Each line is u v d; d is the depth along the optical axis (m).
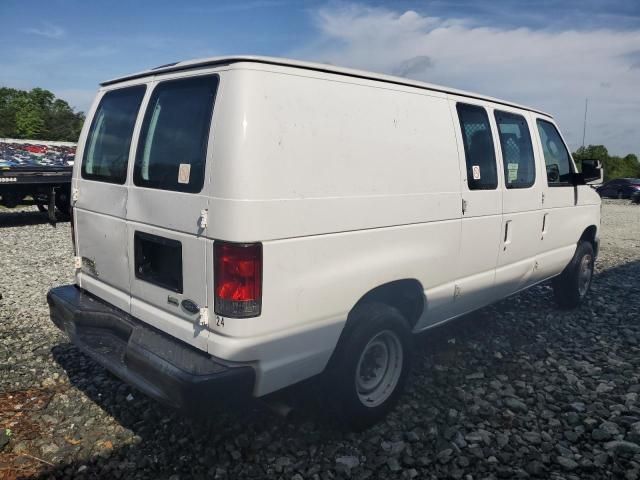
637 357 4.73
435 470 3.05
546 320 5.71
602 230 15.11
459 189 3.89
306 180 2.83
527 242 4.86
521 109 4.81
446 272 3.90
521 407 3.73
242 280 2.62
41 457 3.10
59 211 13.34
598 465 3.10
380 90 3.31
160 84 3.16
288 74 2.80
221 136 2.63
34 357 4.47
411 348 3.62
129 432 3.37
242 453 3.19
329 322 3.06
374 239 3.24
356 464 3.09
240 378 2.69
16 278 7.21
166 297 3.03
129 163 3.24
